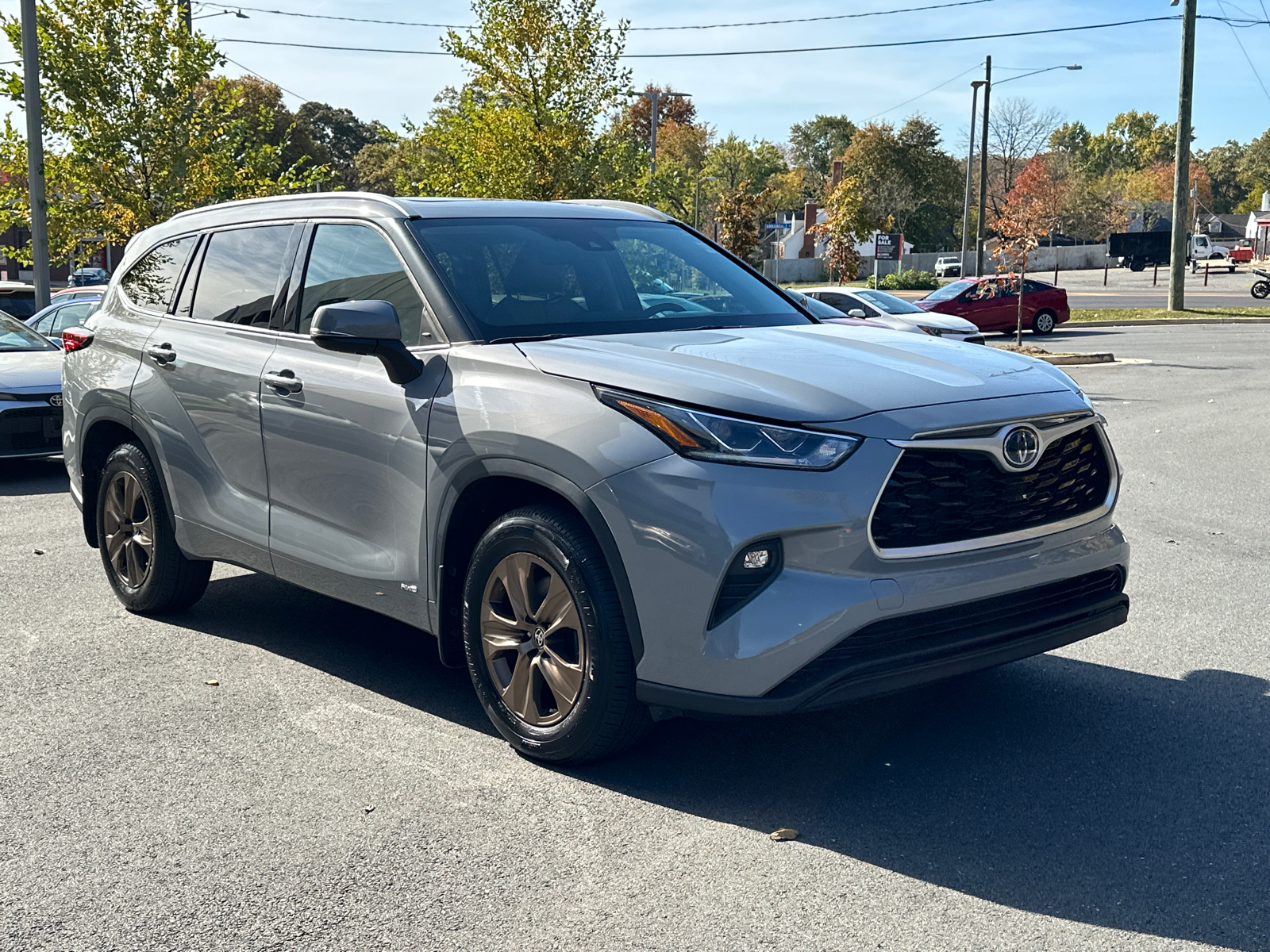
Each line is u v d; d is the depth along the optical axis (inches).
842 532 128.8
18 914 116.8
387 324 153.6
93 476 233.3
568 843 130.2
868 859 125.4
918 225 3826.3
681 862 125.3
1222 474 372.5
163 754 156.6
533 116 952.9
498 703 154.8
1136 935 109.7
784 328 173.5
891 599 129.5
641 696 136.7
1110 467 154.3
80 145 784.9
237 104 850.8
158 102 810.8
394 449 161.2
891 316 722.2
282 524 182.9
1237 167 6427.2
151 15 807.1
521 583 148.2
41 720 169.5
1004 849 127.4
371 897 118.9
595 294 174.7
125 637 210.4
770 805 139.2
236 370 189.3
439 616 159.5
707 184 3376.0
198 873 124.6
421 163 1026.1
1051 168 3794.3
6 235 2276.1
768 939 109.9
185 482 202.7
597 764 149.6
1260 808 137.0
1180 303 1307.8
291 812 138.9
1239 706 171.2
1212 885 118.9
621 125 1037.8
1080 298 1685.5
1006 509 139.9
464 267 168.6
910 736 160.4
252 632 213.0
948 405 137.0
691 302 182.1
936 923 112.4
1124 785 143.8
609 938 110.7
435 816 137.2
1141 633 209.0
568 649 147.3
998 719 166.7
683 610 131.6
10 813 139.6
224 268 203.6
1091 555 147.5
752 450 130.2
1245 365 764.0
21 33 750.5
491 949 109.2
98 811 139.9
